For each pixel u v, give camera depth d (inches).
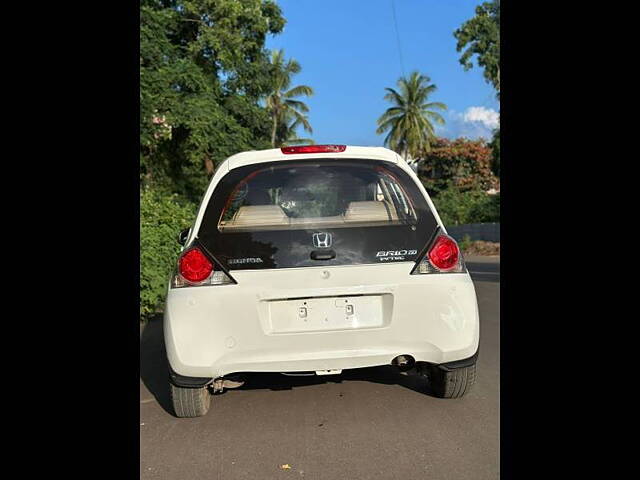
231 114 751.1
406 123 1815.9
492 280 548.4
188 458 130.4
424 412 155.0
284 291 139.3
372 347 141.5
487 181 1884.8
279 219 146.7
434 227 148.5
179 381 141.2
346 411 158.7
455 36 1245.1
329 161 155.8
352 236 143.9
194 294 139.8
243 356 138.9
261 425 150.2
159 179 719.1
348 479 117.9
